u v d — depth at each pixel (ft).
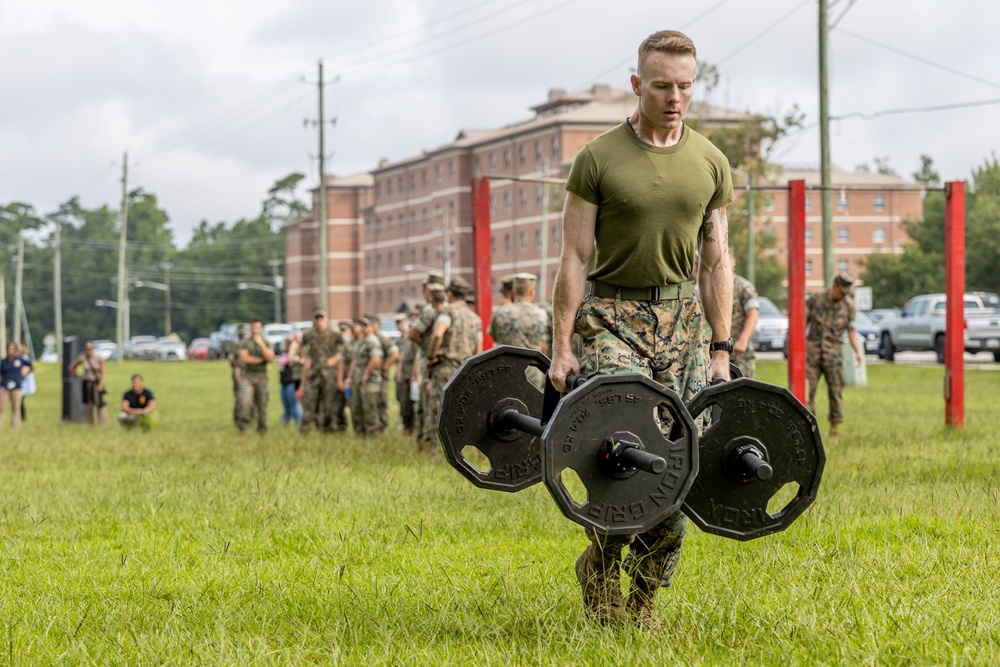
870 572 20.45
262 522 30.07
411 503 32.55
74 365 90.53
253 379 67.26
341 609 19.33
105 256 532.73
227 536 27.99
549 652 16.15
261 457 49.19
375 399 62.08
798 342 51.06
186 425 83.35
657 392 16.19
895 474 35.88
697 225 17.62
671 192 17.26
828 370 51.03
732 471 16.80
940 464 38.27
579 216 17.52
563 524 28.02
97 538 28.53
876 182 386.73
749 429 16.90
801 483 17.25
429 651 16.51
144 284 490.90
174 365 244.63
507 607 18.66
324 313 68.13
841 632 16.40
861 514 28.14
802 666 15.35
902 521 26.55
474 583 20.93
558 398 17.87
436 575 21.91
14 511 33.42
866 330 155.33
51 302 521.24
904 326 142.92
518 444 19.08
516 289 44.57
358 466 43.55
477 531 27.91
